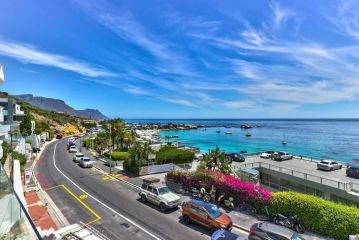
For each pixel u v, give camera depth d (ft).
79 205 77.20
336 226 55.77
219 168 98.07
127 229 61.21
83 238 43.52
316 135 507.30
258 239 50.34
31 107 422.41
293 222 60.39
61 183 103.14
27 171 100.01
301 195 63.46
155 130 622.54
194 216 63.36
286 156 152.05
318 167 124.67
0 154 94.79
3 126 108.78
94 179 111.04
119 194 89.04
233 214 70.18
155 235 58.39
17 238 23.34
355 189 85.46
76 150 204.23
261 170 119.14
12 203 25.96
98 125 602.03
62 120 451.94
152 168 123.24
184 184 94.32
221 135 515.09
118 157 158.30
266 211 67.05
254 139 433.89
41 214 69.62
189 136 495.82
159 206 75.77
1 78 71.82
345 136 482.69
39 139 239.91
